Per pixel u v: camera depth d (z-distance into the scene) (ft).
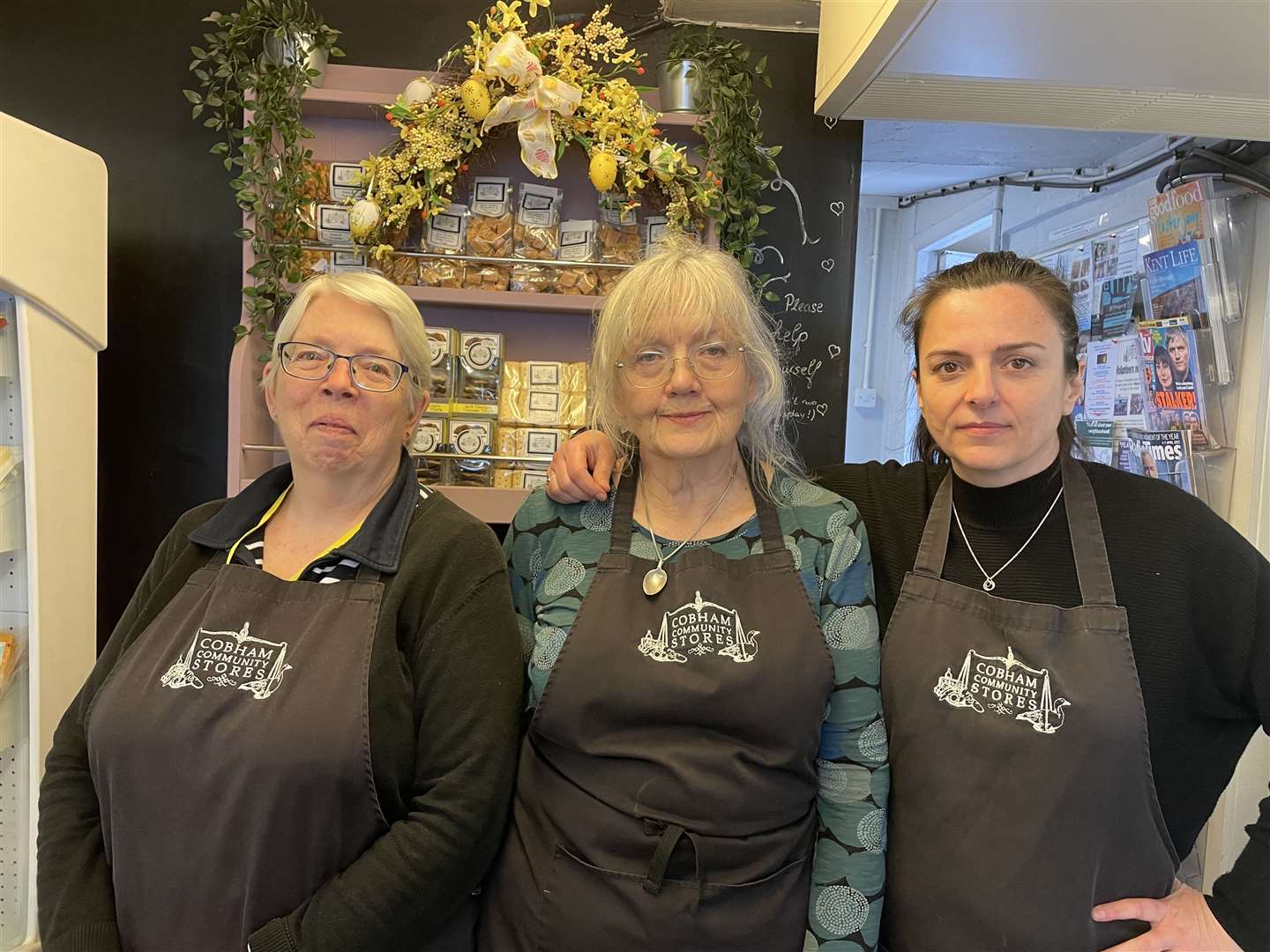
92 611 5.68
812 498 3.92
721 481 3.94
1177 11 4.27
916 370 4.13
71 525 5.48
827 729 3.71
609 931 3.36
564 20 7.00
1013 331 3.66
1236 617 3.62
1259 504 6.05
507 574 3.84
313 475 3.88
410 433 4.09
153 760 3.42
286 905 3.37
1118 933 3.54
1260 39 4.59
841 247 7.25
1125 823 3.51
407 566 3.68
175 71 6.85
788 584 3.66
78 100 6.84
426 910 3.34
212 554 3.97
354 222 5.77
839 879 3.59
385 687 3.47
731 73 6.14
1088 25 4.53
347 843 3.42
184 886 3.40
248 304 5.85
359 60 6.89
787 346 7.27
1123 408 7.45
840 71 5.61
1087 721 3.49
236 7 6.84
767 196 7.20
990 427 3.70
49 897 3.54
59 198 5.29
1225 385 6.28
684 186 6.08
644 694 3.48
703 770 3.44
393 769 3.45
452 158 5.90
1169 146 7.29
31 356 5.15
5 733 5.27
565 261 6.17
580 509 3.99
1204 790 3.84
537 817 3.65
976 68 5.27
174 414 7.00
